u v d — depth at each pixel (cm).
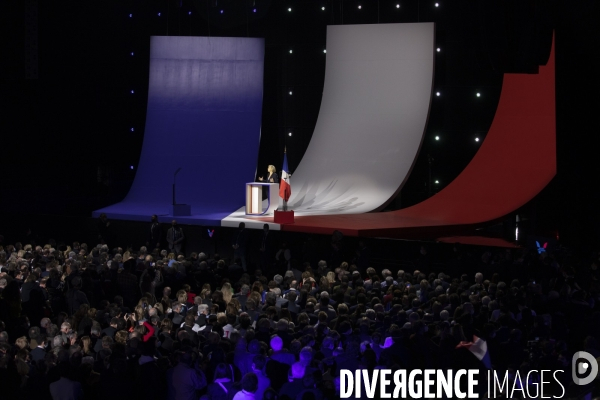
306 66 2427
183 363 783
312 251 1728
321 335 909
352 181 2164
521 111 2048
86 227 2055
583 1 1789
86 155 2636
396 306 1005
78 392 760
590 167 1894
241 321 931
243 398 714
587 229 1911
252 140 2309
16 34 2350
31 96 2469
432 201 2031
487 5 1540
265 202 2161
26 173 2517
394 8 2297
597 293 1162
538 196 1889
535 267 1374
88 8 2525
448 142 2252
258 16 2450
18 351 836
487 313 1003
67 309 1156
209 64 2391
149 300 1141
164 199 2250
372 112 2236
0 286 1130
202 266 1348
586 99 1870
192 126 2355
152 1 2542
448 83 2241
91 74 2577
